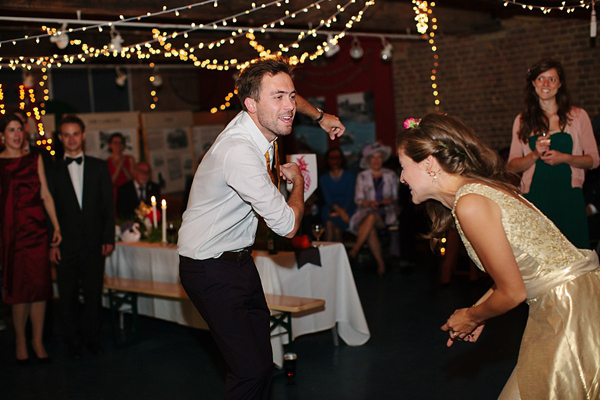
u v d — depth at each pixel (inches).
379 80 378.0
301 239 171.8
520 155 169.9
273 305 152.8
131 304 195.8
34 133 282.2
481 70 337.7
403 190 268.7
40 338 181.6
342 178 297.9
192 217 101.3
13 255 174.1
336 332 180.9
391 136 377.4
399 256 285.9
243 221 101.8
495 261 73.0
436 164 78.5
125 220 224.8
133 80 447.2
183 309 190.9
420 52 360.5
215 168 97.0
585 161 159.6
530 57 317.7
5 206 173.8
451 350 169.5
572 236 162.9
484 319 79.3
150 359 180.4
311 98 404.5
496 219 73.4
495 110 335.3
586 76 298.4
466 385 144.1
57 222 179.6
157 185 293.7
